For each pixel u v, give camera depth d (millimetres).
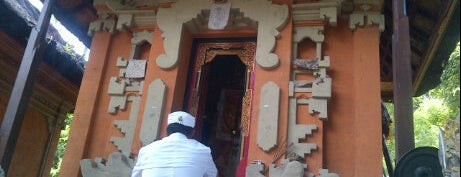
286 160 6570
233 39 8227
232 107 9906
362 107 6922
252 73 7805
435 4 8250
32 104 12312
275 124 6848
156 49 7930
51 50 11398
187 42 8172
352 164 6773
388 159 9664
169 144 4492
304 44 7680
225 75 10211
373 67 7152
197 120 8078
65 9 9625
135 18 8477
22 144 12008
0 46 10453
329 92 6961
